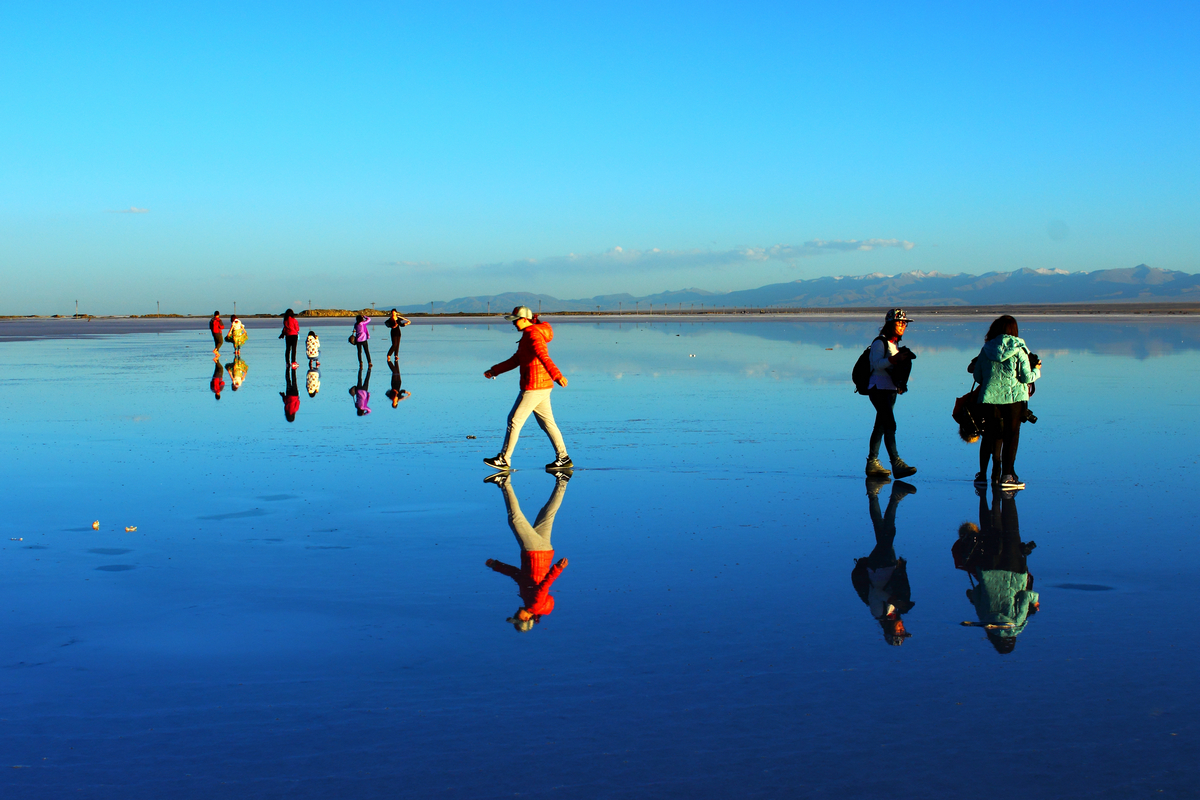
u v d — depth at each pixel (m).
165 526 7.05
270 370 25.62
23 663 4.23
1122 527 6.80
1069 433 11.66
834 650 4.31
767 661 4.18
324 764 3.24
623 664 4.16
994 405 8.33
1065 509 7.46
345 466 9.80
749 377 21.02
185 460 10.18
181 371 24.91
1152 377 19.78
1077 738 3.39
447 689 3.89
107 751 3.36
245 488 8.57
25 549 6.35
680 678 3.99
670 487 8.60
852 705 3.69
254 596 5.26
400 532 6.86
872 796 2.99
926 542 6.44
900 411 14.41
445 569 5.83
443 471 9.52
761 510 7.58
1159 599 5.07
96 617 4.89
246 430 12.68
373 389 19.25
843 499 8.02
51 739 3.45
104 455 10.49
